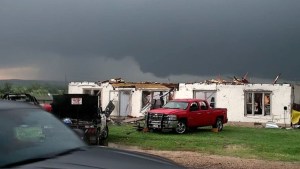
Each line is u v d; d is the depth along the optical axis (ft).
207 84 124.88
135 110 130.93
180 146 61.05
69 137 17.01
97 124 63.10
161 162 15.85
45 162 14.17
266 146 61.67
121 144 63.93
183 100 85.15
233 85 120.98
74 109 64.90
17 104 17.49
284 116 113.91
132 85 133.59
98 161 14.52
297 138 74.95
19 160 14.28
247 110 119.55
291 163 44.19
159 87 131.85
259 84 117.91
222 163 42.06
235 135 79.51
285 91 114.32
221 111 88.89
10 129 15.48
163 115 80.12
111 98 134.82
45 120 17.29
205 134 80.89
